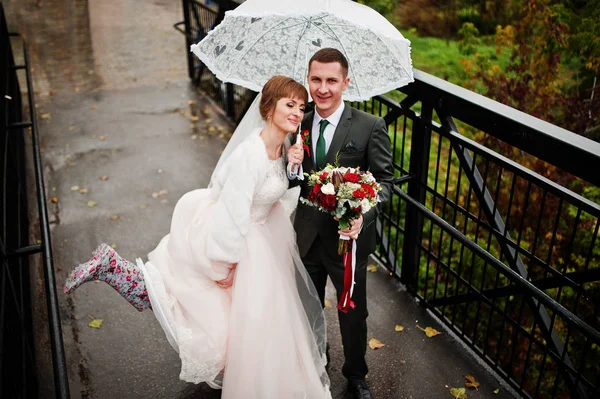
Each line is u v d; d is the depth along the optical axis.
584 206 2.43
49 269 2.58
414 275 3.84
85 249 4.48
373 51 2.73
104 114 7.08
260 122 2.65
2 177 3.79
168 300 2.62
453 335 3.53
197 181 5.51
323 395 2.66
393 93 8.83
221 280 2.61
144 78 8.40
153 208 5.04
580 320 2.54
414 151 3.51
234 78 2.87
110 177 5.57
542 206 2.67
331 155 2.62
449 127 3.18
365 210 2.31
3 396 2.26
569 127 6.16
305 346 2.67
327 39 2.78
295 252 2.80
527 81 6.35
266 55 2.87
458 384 3.19
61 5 12.80
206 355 2.54
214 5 6.87
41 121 6.88
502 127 2.74
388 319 3.68
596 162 2.28
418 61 9.08
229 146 2.78
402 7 10.09
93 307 3.79
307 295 2.85
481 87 6.95
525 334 3.08
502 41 6.59
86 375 3.26
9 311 2.91
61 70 8.75
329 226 2.70
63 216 4.92
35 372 3.11
